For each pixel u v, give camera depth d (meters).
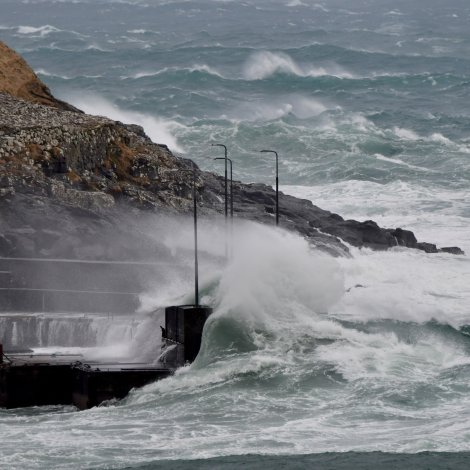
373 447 127.06
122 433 132.38
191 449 126.69
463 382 147.12
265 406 140.62
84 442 129.12
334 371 150.12
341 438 130.00
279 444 128.12
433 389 145.00
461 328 170.12
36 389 149.25
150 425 135.00
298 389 145.75
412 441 128.62
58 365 150.12
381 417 136.50
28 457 124.31
